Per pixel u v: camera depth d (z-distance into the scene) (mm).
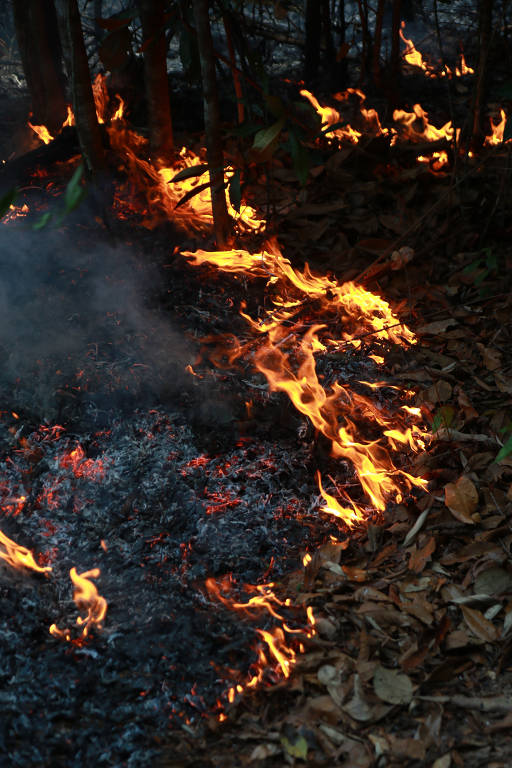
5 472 2160
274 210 3289
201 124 4602
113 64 3094
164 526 2025
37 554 1926
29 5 4699
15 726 1535
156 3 3336
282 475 2203
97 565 1916
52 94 4934
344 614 1792
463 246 3262
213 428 2357
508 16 6363
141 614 1786
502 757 1479
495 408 2408
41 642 1709
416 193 3449
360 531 2035
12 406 2383
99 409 2402
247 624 1760
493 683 1628
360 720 1555
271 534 2018
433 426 2316
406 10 6297
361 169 3609
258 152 2393
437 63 6188
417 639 1711
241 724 1555
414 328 2838
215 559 1939
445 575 1880
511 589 1812
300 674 1651
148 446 2273
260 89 2906
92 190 3426
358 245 3201
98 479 2160
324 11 5395
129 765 1476
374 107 5105
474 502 2045
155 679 1632
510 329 2771
